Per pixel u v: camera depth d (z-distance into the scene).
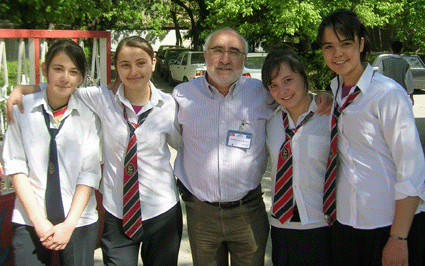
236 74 2.54
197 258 2.72
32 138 2.33
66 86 2.30
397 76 7.99
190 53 15.70
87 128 2.47
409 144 2.05
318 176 2.41
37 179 2.34
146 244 2.69
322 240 2.46
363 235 2.24
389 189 2.16
